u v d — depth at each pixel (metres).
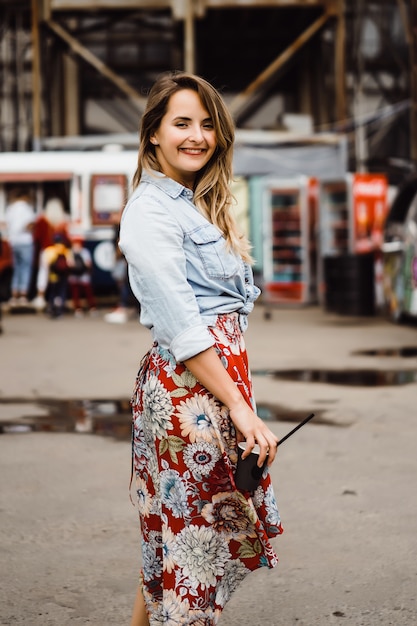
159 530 2.81
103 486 5.54
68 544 4.50
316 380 9.65
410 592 3.84
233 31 29.23
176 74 2.79
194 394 2.64
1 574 4.10
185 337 2.57
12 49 28.86
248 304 2.81
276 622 3.56
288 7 26.16
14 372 10.53
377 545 4.42
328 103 29.33
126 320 18.39
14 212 21.19
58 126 29.14
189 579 2.66
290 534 4.60
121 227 2.68
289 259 21.83
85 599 3.81
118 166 21.94
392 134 29.73
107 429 7.22
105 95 29.69
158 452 2.69
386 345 12.98
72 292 20.48
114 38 29.83
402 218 16.97
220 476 2.66
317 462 6.06
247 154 23.06
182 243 2.66
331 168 23.39
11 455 6.36
